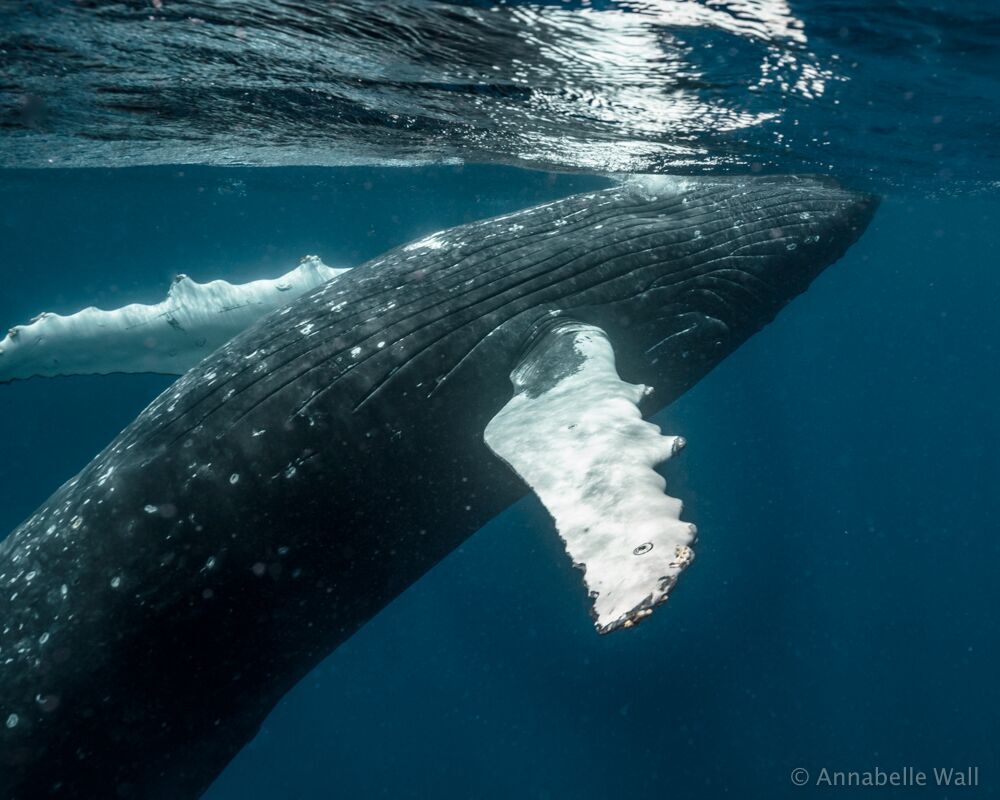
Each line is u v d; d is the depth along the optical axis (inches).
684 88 328.5
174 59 295.4
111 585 188.4
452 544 249.8
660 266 280.7
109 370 269.1
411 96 351.9
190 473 197.5
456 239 254.1
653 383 281.6
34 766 183.8
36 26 256.1
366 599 237.6
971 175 605.3
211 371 216.5
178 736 207.6
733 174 493.7
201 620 199.0
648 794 637.9
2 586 191.6
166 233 2037.4
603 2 235.0
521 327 236.4
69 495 202.8
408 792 705.0
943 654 852.6
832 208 352.5
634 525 134.8
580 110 371.2
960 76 311.4
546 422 179.0
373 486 216.4
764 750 682.2
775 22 253.6
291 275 285.7
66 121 414.0
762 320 326.3
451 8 235.9
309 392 209.9
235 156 579.8
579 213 281.3
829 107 362.3
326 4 233.8
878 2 240.2
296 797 729.0
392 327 223.8
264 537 203.3
